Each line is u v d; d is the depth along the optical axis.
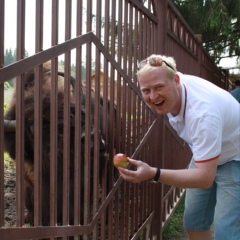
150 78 2.30
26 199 3.33
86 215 2.52
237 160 2.72
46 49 1.95
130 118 3.18
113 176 2.89
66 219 2.26
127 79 3.09
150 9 3.69
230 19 12.84
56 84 2.09
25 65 1.80
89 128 2.49
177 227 4.88
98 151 2.62
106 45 2.69
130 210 3.36
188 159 6.28
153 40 3.87
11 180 4.78
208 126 2.27
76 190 2.36
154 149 3.90
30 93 2.89
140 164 2.27
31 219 3.32
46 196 2.96
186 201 3.22
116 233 3.02
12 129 2.74
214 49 15.23
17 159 1.82
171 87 2.33
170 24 4.64
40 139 1.97
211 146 2.28
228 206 2.71
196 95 2.40
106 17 2.67
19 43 1.77
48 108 2.88
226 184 2.72
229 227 2.70
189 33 6.44
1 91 1.67
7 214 3.91
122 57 3.02
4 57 1.71
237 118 2.59
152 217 3.96
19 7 1.75
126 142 3.16
